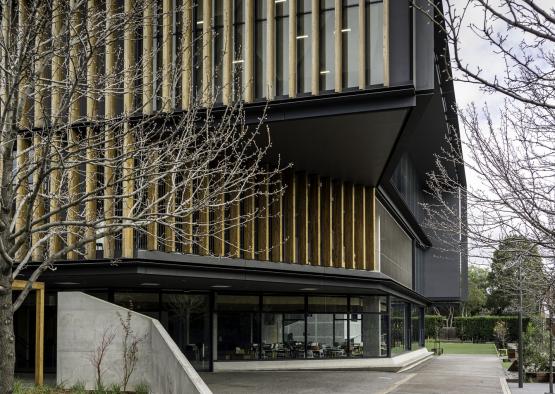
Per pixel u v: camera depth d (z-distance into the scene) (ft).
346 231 91.50
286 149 71.87
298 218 83.66
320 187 87.56
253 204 75.87
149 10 57.06
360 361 91.76
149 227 63.36
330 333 92.68
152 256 62.23
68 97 32.04
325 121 61.21
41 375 56.44
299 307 91.56
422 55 57.47
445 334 238.07
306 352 90.48
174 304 83.30
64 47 33.63
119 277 65.57
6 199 29.30
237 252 72.54
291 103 60.13
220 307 86.33
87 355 53.31
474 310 281.74
